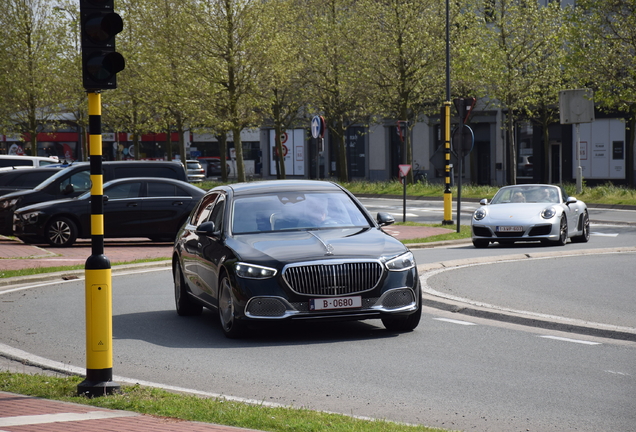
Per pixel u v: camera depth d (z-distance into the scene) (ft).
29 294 43.86
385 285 29.60
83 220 69.21
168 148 168.96
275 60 132.57
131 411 19.01
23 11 153.89
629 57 115.24
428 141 183.11
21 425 17.21
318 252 29.55
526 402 21.22
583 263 53.42
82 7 21.07
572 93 120.67
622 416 19.81
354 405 21.20
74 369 25.94
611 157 152.76
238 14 131.23
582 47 118.32
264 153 231.09
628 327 31.17
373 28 139.74
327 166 211.20
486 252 60.70
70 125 192.03
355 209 34.24
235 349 28.81
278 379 24.18
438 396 21.98
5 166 95.50
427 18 136.98
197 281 34.30
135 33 151.43
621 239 72.02
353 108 157.28
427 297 39.32
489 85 137.08
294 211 33.45
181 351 28.63
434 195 132.67
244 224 32.71
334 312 29.07
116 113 161.38
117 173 74.02
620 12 115.34
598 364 25.73
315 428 17.44
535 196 68.85
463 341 29.66
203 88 134.10
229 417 18.44
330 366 25.80
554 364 25.77
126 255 62.34
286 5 135.85
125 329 33.32
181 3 133.39
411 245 67.87
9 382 22.62
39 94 155.22
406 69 137.08
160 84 142.92
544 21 134.41
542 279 45.78
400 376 24.31
